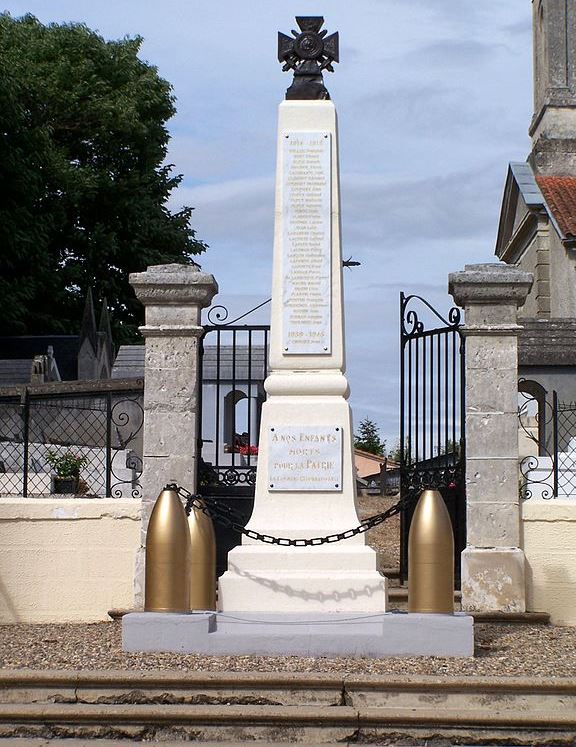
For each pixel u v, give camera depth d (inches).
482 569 502.3
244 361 892.0
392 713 339.9
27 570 514.9
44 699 354.6
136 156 1849.2
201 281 515.2
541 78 1425.9
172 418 514.0
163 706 347.9
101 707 346.3
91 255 1734.7
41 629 480.7
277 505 453.1
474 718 337.7
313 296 464.4
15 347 1646.2
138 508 514.6
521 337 949.2
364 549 442.0
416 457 543.5
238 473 533.3
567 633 469.1
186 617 394.3
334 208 467.8
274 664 374.9
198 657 386.6
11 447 710.5
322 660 382.3
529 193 1294.3
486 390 510.3
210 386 895.1
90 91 1795.0
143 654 391.2
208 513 455.2
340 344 462.9
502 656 399.2
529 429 907.4
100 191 1764.3
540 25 1433.3
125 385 788.0
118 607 511.2
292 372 462.6
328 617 418.9
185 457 512.1
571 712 344.2
